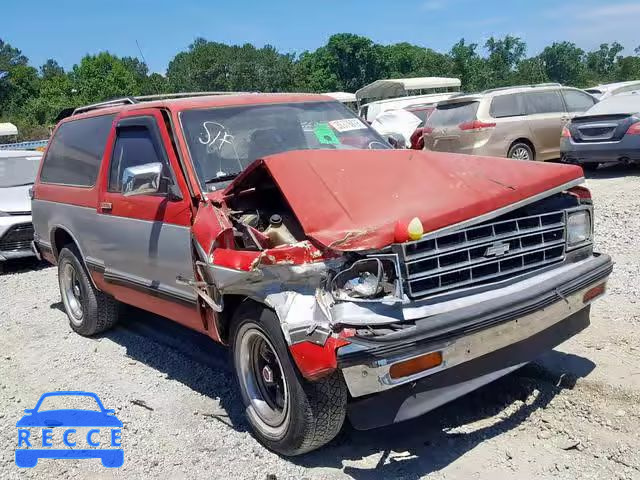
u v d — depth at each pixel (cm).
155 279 479
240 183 403
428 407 339
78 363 566
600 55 7194
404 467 362
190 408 459
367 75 6600
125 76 6919
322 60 6556
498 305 341
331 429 353
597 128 1191
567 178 394
